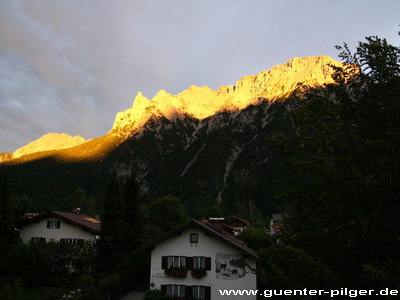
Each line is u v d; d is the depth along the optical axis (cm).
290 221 1420
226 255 2789
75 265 3516
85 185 16588
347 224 906
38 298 2697
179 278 2792
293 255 911
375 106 937
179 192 16012
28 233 4069
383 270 762
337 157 891
